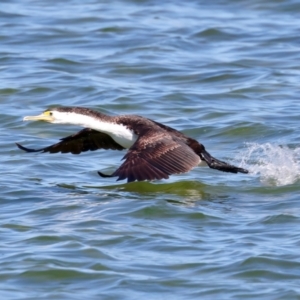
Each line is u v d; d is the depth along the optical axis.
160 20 25.78
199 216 12.83
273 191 14.28
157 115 18.64
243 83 20.73
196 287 10.51
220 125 17.84
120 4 27.44
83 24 25.33
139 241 11.84
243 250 11.46
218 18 25.98
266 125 17.69
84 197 13.87
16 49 23.28
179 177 15.07
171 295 10.31
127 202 13.40
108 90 20.06
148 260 11.23
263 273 10.81
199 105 19.20
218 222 12.63
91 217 12.79
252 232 12.22
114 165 15.82
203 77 21.19
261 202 13.72
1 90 20.03
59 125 17.97
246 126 17.66
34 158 16.09
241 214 13.05
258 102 19.44
